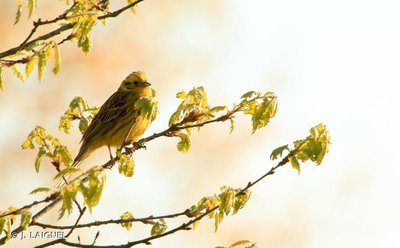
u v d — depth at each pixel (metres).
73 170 10.09
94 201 9.78
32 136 13.46
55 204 11.99
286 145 11.95
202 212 12.19
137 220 12.24
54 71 11.70
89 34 11.58
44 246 11.67
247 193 12.13
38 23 11.43
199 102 13.00
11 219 10.96
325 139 11.93
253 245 11.95
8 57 11.67
